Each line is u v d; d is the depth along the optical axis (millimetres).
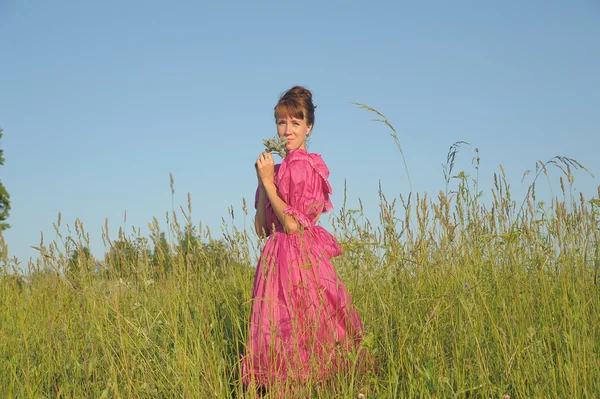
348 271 4023
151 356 3615
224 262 4188
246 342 3785
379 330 3594
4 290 4289
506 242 4031
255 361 3605
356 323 3645
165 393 3289
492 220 4383
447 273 3691
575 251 4125
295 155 3875
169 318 3842
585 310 3604
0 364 3498
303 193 3785
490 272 3967
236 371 3684
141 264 3932
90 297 3688
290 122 4105
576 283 3895
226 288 4141
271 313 3658
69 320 3789
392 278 3793
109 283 3932
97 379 3539
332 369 3412
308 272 3676
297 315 3535
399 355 3307
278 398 3275
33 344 3656
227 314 4070
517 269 3885
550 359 3094
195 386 3248
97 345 3678
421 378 3061
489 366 3217
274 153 3953
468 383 3092
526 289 3750
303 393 3262
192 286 4031
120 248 4047
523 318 3402
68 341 3580
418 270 3754
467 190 4312
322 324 3559
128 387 3162
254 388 3291
